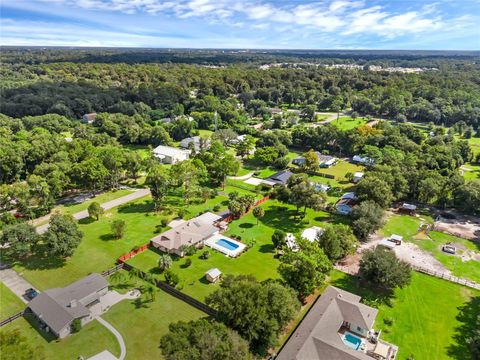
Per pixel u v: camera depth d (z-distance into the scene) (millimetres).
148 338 47500
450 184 95000
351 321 49000
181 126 161750
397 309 54844
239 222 83938
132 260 66688
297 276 53656
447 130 170875
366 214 76938
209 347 35094
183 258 67875
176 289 57344
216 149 126375
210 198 98125
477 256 71375
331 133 143250
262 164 129250
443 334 49750
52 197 88125
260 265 66125
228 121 185375
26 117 161375
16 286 58312
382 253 60000
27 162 110812
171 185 96625
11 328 48781
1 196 86062
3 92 192875
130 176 113750
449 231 81938
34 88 199875
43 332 48281
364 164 127688
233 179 113938
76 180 94062
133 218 84750
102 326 49469
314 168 119625
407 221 86875
